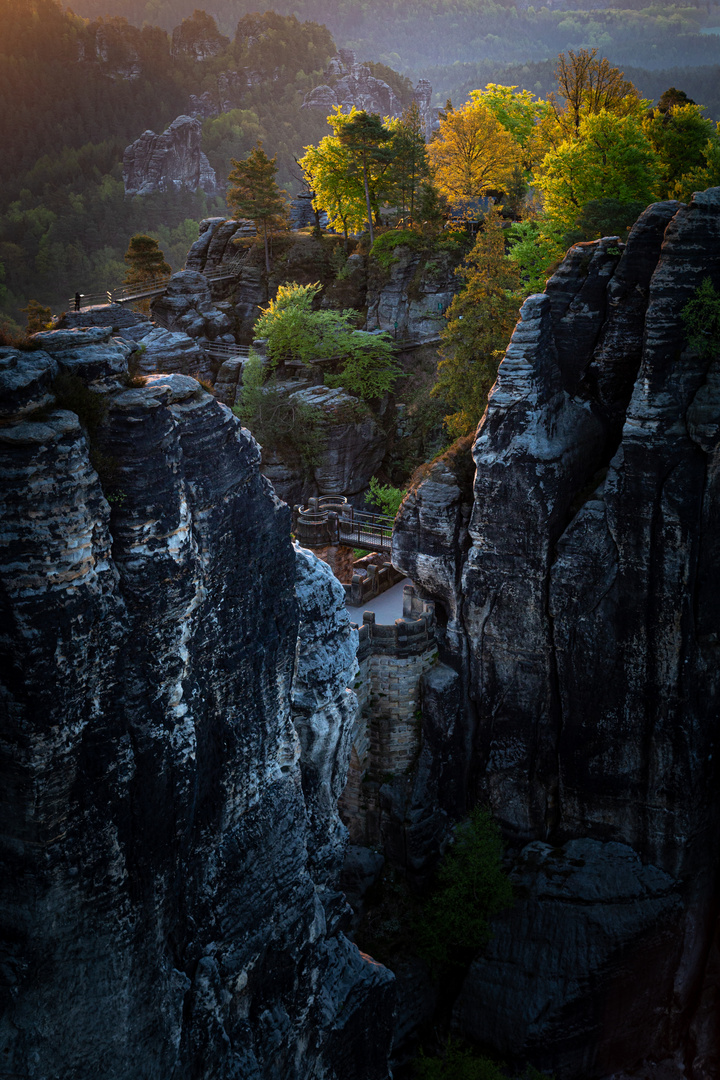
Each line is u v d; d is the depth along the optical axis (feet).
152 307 254.68
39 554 43.27
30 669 43.57
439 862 125.39
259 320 226.79
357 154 241.55
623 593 111.14
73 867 48.01
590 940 115.24
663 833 115.85
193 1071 58.13
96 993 50.49
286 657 64.08
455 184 249.96
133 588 48.85
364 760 126.52
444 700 122.83
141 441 48.01
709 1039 121.19
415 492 124.16
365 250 246.06
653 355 105.40
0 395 42.39
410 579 139.64
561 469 111.65
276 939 64.28
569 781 121.08
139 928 52.34
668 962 117.91
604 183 166.09
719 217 101.50
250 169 249.34
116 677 48.29
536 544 113.39
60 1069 49.60
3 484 42.29
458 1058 108.47
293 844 65.87
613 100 210.38
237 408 214.90
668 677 110.52
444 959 118.52
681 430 105.50
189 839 55.98
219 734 58.70
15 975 47.57
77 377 47.01
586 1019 115.96
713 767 115.03
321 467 211.82
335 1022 73.26
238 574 57.72
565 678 117.29
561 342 116.78
